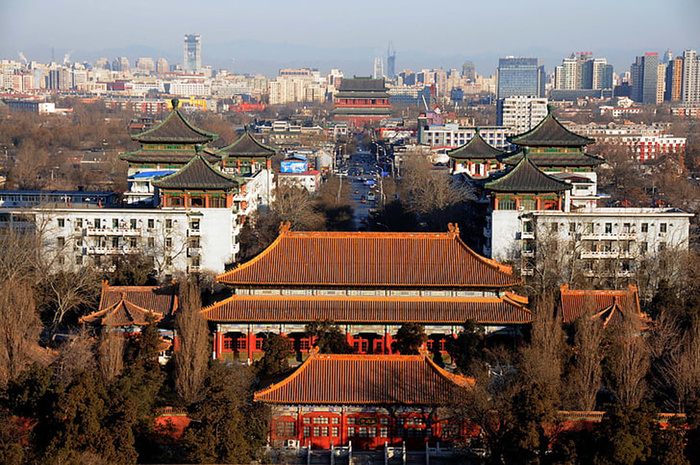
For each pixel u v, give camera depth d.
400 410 151.88
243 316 185.88
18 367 158.75
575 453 130.38
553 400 139.50
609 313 187.88
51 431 132.62
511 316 185.38
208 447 133.62
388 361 155.25
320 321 183.12
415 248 193.88
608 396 168.75
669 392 163.62
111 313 184.75
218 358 187.38
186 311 175.25
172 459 140.12
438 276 188.88
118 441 133.12
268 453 146.88
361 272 189.38
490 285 187.00
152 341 174.12
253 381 167.38
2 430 137.25
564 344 170.38
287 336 188.50
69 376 154.38
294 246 194.00
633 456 126.62
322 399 150.50
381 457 149.62
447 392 150.75
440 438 152.50
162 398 153.88
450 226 195.12
